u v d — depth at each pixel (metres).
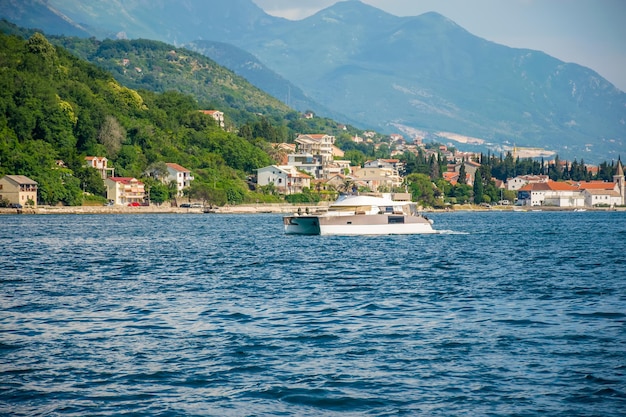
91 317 64.81
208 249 134.38
